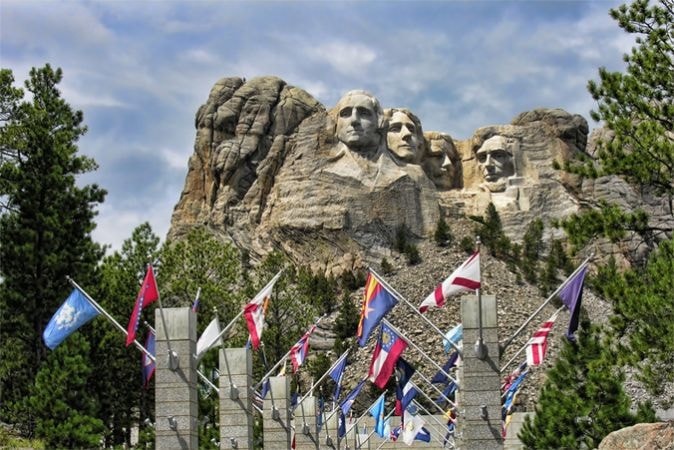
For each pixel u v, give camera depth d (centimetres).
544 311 10888
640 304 4597
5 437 5669
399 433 7181
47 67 7000
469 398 4072
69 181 6625
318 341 10681
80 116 7069
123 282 7438
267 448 5400
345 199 11812
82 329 6719
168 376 4175
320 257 11638
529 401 8956
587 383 5662
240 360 4856
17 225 6488
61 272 6500
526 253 11881
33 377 6381
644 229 4931
